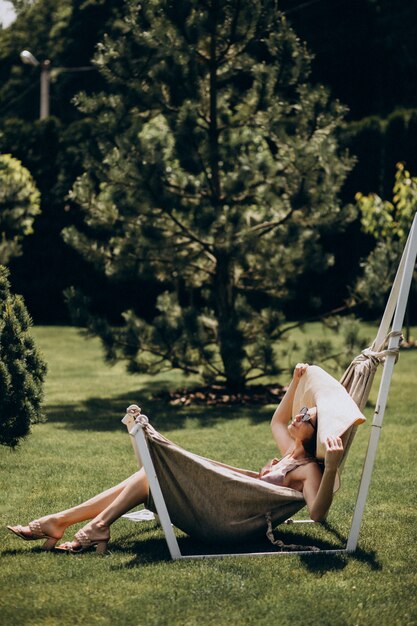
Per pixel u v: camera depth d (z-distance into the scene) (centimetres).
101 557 503
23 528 514
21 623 405
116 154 1056
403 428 899
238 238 1048
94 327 1077
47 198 2011
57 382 1275
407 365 1343
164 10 1070
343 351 1090
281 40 1094
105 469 731
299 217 1108
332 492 497
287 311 2014
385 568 479
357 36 2728
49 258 2052
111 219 1121
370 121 1892
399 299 514
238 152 1108
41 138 1997
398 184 1616
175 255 1103
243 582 455
